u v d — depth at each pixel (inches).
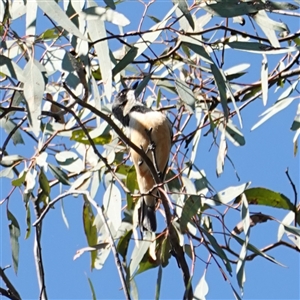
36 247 127.6
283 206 165.3
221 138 170.4
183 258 146.5
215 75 144.9
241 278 143.4
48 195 168.2
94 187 169.5
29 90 128.0
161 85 185.5
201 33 154.6
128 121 178.5
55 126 174.4
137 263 161.9
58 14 127.4
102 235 169.9
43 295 124.3
